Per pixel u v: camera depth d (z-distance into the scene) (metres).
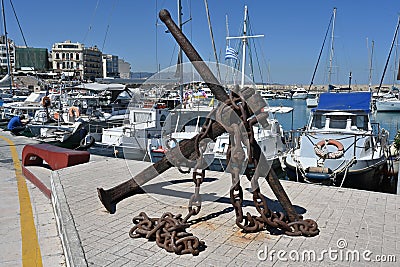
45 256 4.18
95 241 4.09
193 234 4.28
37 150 8.09
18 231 4.89
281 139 11.94
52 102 20.75
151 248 3.92
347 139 9.92
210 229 4.43
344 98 11.98
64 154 7.74
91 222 4.66
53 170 7.83
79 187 6.23
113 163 8.24
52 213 5.62
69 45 99.75
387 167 10.52
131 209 5.16
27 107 20.95
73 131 16.39
